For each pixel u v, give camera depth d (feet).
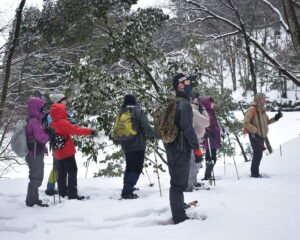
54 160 20.26
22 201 19.34
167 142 13.57
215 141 23.52
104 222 14.61
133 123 18.72
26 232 14.32
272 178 22.91
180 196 13.79
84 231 13.75
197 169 19.60
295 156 30.22
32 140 17.22
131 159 18.90
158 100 33.78
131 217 15.46
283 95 129.90
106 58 33.47
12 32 37.22
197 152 13.35
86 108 32.40
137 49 33.53
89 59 34.17
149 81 35.32
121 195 19.07
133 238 12.32
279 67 40.88
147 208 15.93
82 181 27.63
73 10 34.99
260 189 18.95
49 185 20.77
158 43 44.93
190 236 11.91
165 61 35.50
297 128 89.92
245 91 124.47
